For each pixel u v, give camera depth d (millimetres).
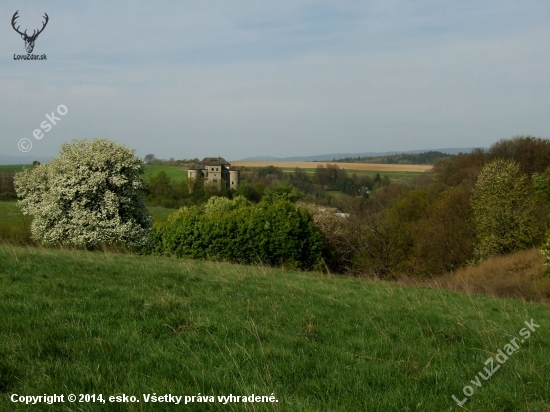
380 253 38938
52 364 5223
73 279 10305
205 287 11453
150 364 5543
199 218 37656
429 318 10047
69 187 26656
